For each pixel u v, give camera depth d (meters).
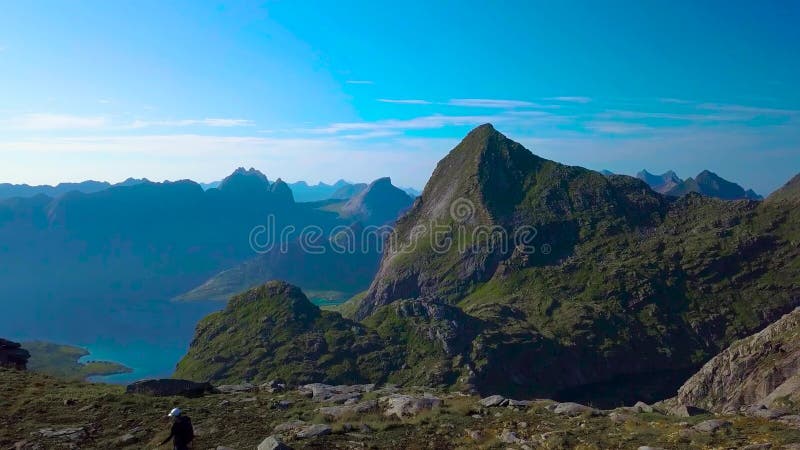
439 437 21.98
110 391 30.64
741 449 18.02
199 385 32.00
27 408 26.19
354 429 23.27
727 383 82.00
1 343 43.62
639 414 24.95
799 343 75.88
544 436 21.08
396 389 35.31
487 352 175.50
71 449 21.30
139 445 21.64
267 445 19.16
